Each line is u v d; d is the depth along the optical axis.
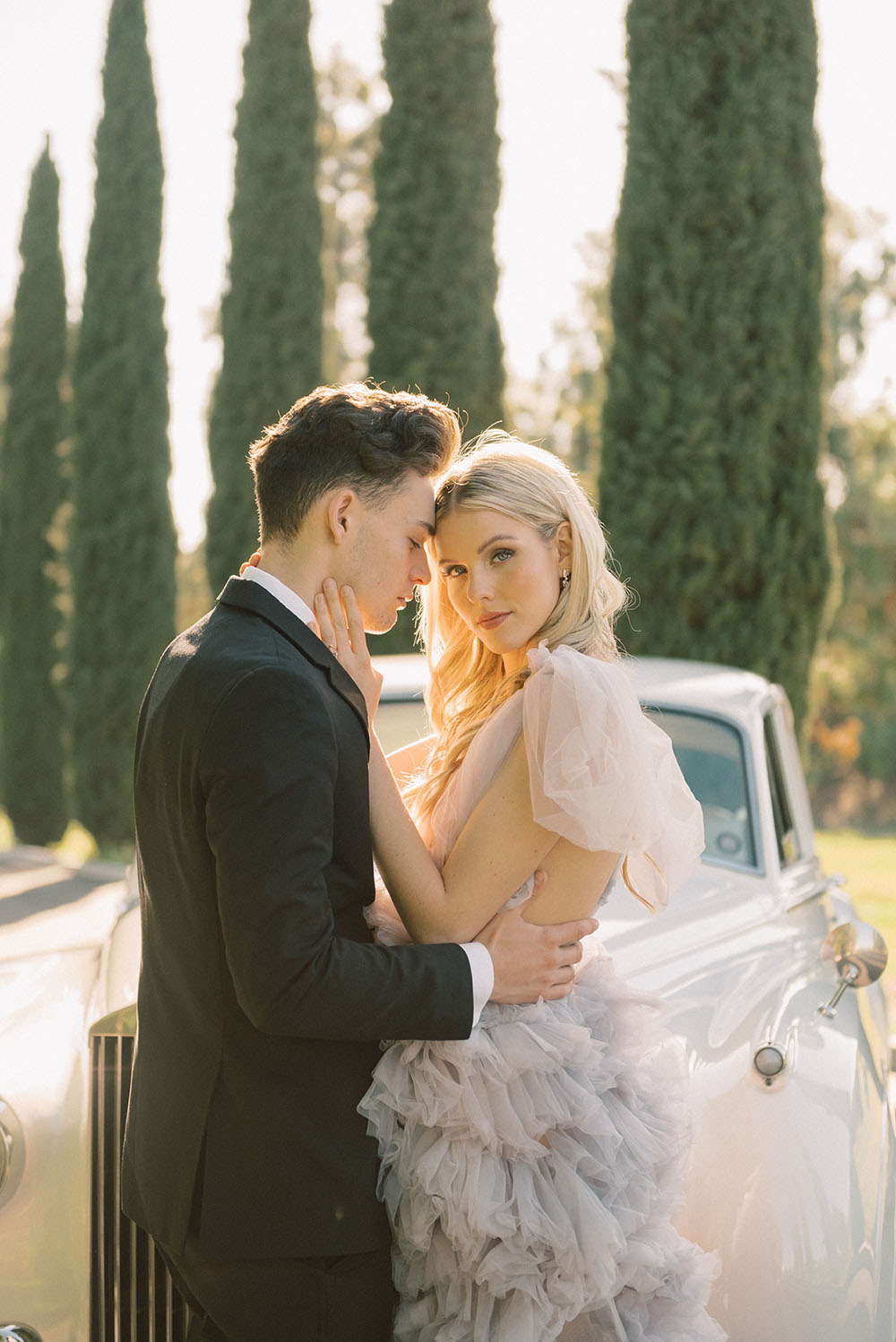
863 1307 2.14
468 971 1.81
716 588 7.23
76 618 13.73
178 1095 1.83
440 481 2.14
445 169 9.76
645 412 7.30
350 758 1.83
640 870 2.06
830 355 7.53
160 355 13.70
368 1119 1.85
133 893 3.46
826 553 7.33
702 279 7.22
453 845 2.02
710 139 7.21
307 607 1.93
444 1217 1.84
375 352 9.84
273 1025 1.69
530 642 2.12
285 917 1.66
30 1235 2.35
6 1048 2.51
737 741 3.48
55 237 15.86
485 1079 1.85
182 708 1.77
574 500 2.08
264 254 11.29
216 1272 1.80
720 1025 2.51
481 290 9.84
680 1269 2.01
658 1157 1.98
